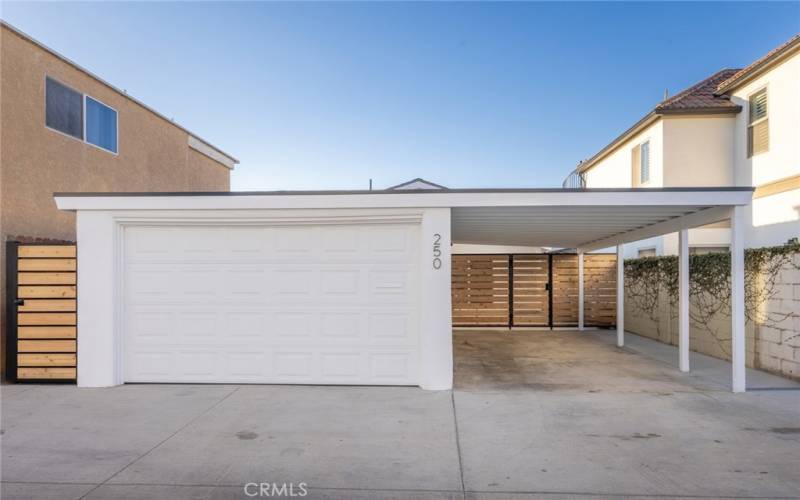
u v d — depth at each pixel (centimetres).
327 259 692
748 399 614
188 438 475
